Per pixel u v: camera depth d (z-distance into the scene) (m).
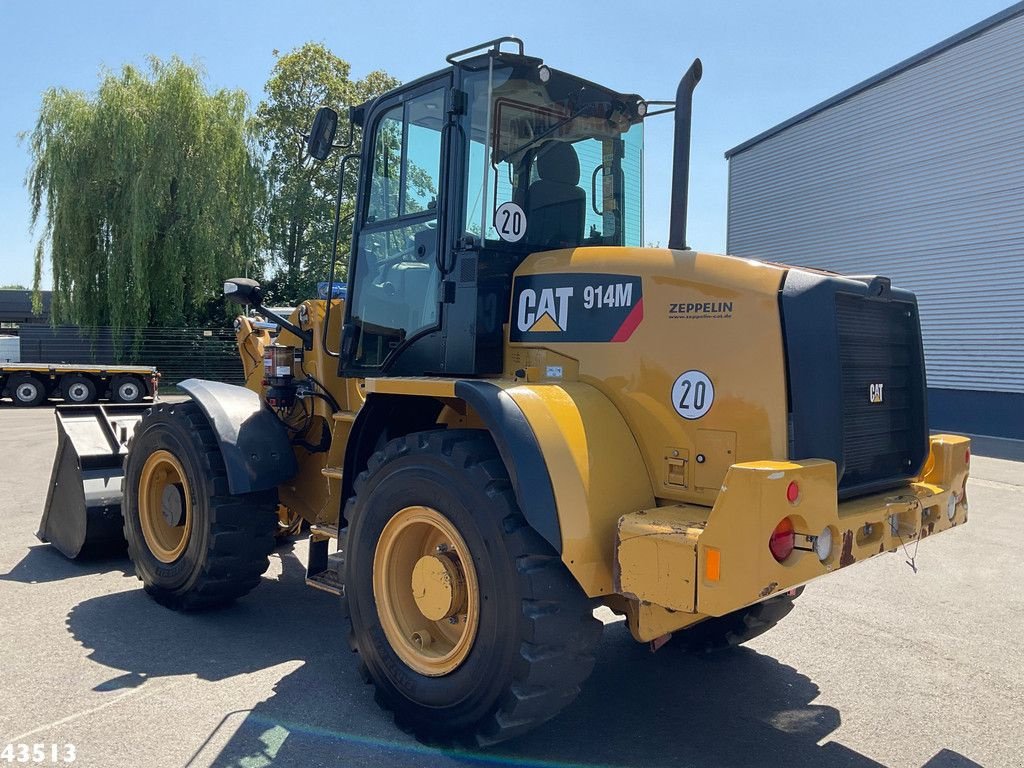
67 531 6.09
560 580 3.10
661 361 3.36
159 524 5.26
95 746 3.32
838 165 20.56
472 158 3.90
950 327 17.92
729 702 3.97
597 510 3.15
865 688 4.17
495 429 3.19
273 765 3.21
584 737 3.58
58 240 24.61
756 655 4.61
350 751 3.35
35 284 25.69
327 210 28.50
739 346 3.17
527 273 3.85
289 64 30.91
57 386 22.08
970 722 3.79
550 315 3.72
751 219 23.45
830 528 2.97
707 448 3.23
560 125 4.21
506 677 3.09
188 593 4.86
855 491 3.36
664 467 3.36
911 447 3.76
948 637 4.93
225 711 3.68
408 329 4.28
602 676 4.28
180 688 3.92
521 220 4.01
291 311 5.83
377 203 4.55
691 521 3.02
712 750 3.48
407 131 4.32
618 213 4.56
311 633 4.72
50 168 24.44
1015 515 8.77
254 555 4.80
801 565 2.83
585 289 3.62
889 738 3.63
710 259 3.33
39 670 4.09
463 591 3.38
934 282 18.27
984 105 17.05
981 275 17.27
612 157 4.52
